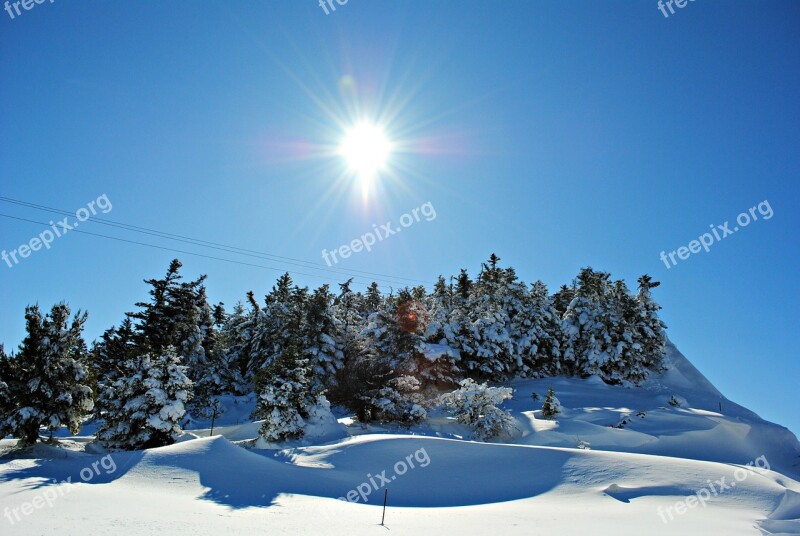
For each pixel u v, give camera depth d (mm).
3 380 22406
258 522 11234
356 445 21266
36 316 23109
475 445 20891
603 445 28172
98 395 24859
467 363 45219
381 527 11141
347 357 40750
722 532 10625
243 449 19953
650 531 10734
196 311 42812
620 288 54469
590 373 49594
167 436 23344
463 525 11492
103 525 10031
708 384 59219
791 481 17656
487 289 56438
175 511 11945
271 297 55219
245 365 52812
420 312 40625
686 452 28984
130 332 41406
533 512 13281
